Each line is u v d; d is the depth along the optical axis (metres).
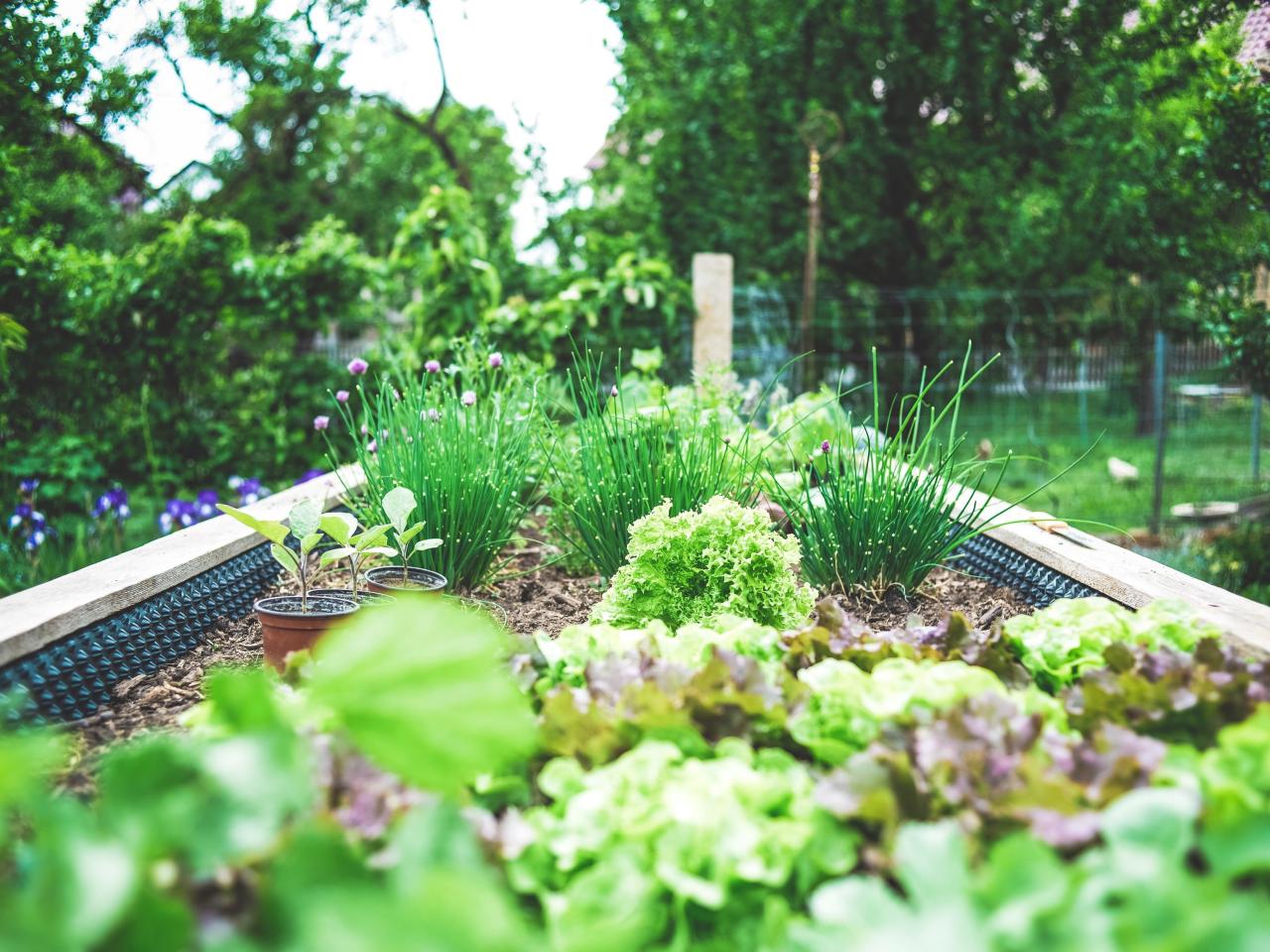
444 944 0.72
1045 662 1.89
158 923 0.81
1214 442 10.75
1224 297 6.11
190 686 2.22
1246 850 1.00
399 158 20.52
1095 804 1.23
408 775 1.02
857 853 1.25
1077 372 11.85
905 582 2.96
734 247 11.25
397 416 3.18
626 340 6.39
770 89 10.96
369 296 7.69
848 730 1.49
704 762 1.45
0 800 0.84
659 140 11.85
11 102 5.80
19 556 4.83
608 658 1.66
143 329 6.96
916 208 11.93
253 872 0.97
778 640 1.87
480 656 1.01
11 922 0.75
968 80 10.59
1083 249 11.17
